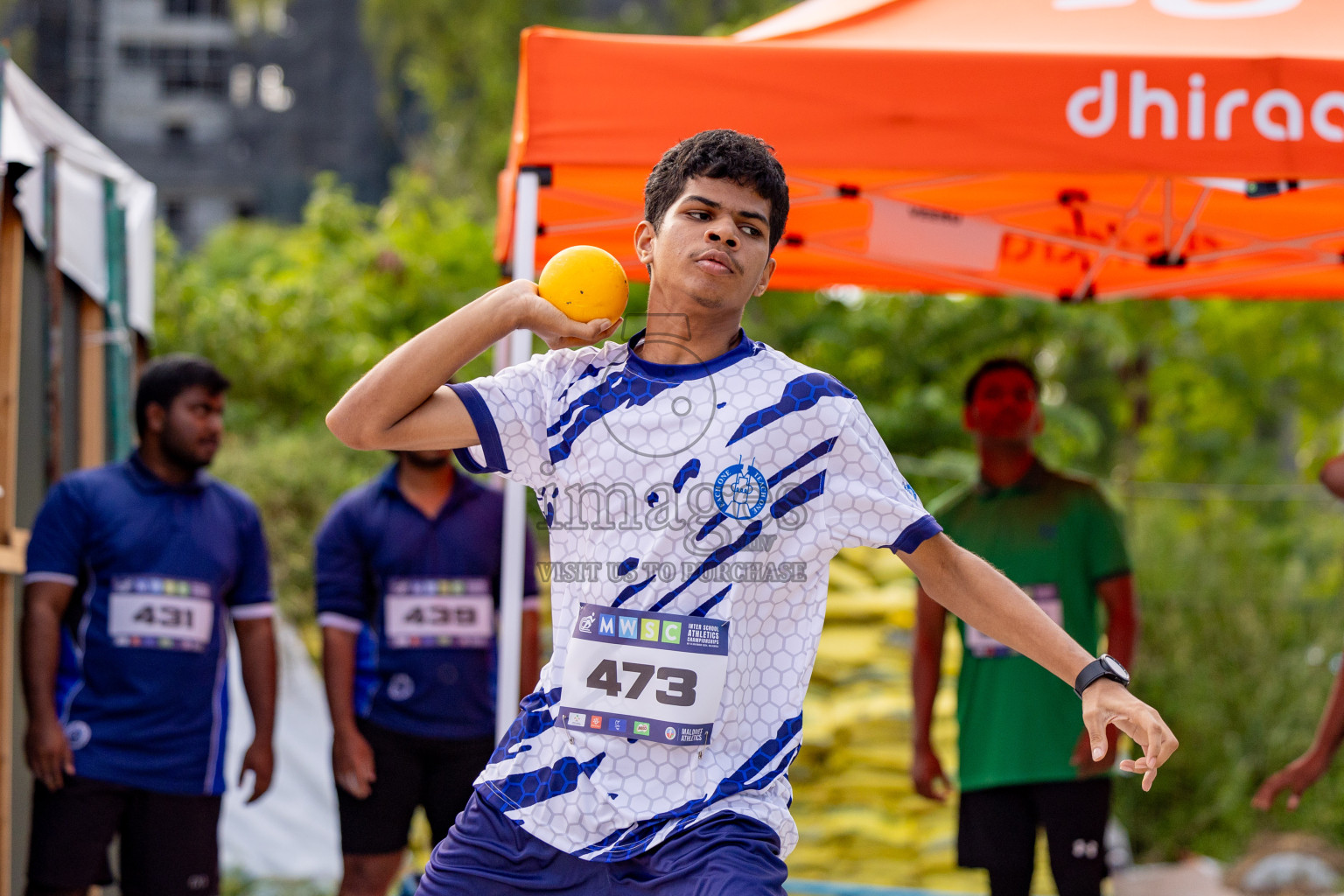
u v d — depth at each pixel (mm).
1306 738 17734
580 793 4371
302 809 14984
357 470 19141
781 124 7703
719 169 4637
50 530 8766
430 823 9727
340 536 9789
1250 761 17781
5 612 9438
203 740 9016
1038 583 9992
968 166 7621
